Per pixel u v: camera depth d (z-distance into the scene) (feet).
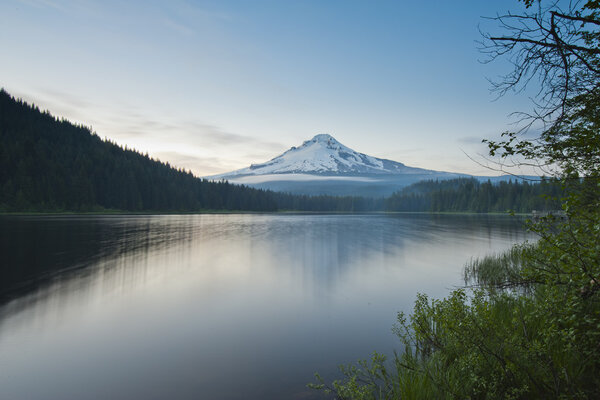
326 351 25.77
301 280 53.11
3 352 25.71
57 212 353.31
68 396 19.48
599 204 12.17
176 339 28.50
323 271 61.00
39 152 425.28
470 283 50.01
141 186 476.13
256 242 111.96
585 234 12.50
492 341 17.12
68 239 106.32
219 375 21.94
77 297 41.63
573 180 12.70
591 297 13.80
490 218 336.29
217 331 30.53
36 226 159.33
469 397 14.67
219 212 583.17
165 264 66.28
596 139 11.43
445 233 152.25
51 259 68.59
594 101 11.61
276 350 26.04
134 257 73.82
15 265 62.03
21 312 35.53
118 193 437.17
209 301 40.70
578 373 14.40
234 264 67.97
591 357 14.34
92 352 25.77
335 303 40.09
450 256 80.48
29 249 82.64
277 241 116.16
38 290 44.62
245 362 23.91
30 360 24.32
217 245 101.45
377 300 41.55
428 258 77.30
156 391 19.95
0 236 111.65
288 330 30.66
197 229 169.07
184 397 19.16
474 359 15.90
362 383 19.58
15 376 21.93
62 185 371.15
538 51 12.32
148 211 465.88
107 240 106.01
